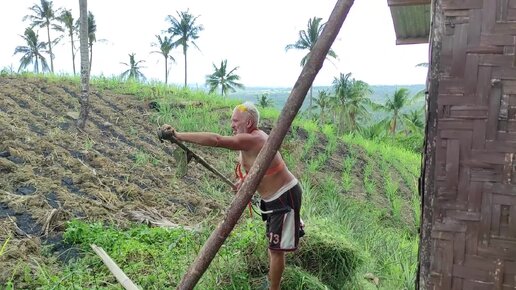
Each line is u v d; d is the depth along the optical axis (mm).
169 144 9367
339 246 4367
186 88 14117
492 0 1700
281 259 3709
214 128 10625
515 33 1686
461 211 1797
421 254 1888
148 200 6258
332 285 4332
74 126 8898
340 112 36406
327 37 2088
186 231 4852
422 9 3611
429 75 1815
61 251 4461
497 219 1757
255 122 3562
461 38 1742
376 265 5504
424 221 1862
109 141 8680
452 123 1776
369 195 10438
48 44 50812
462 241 1807
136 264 4133
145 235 4828
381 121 37062
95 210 5402
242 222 5672
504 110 1715
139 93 12578
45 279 3754
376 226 7793
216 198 7098
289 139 11656
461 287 1825
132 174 7113
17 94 9992
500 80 1711
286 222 3639
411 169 14102
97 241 4539
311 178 9633
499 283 1770
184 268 4047
